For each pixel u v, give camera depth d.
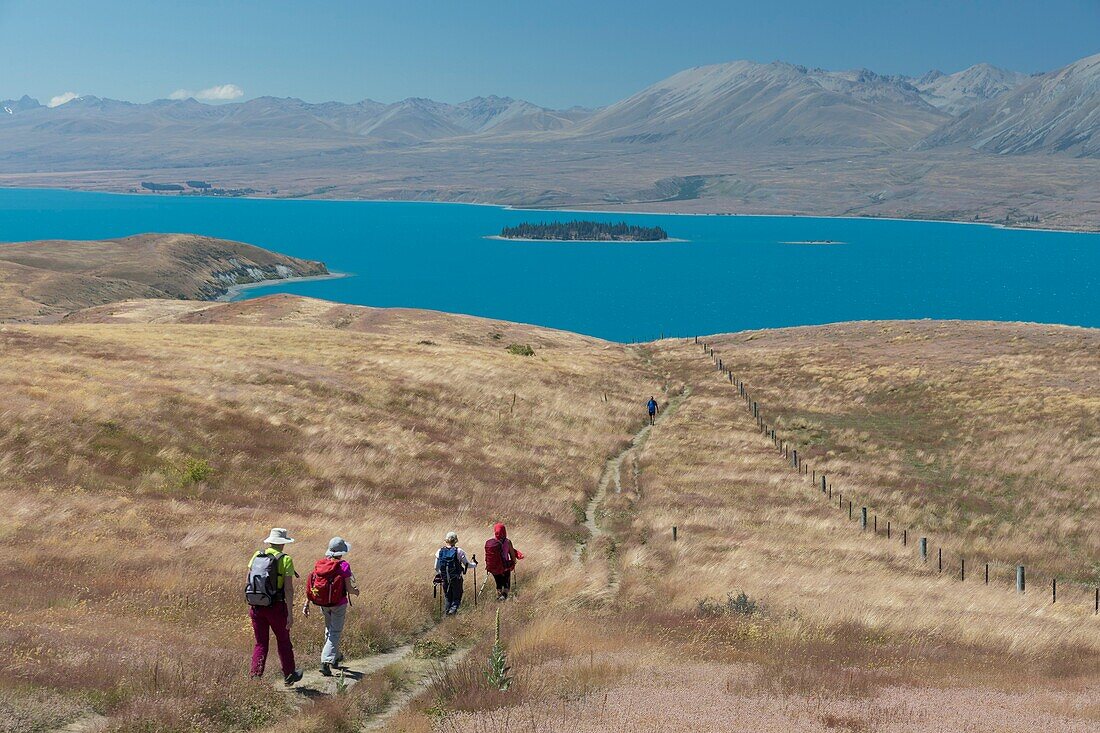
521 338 117.81
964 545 37.81
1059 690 15.20
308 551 22.84
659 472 49.03
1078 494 43.41
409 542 26.89
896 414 61.06
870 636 20.39
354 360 65.06
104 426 35.12
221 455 36.00
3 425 32.38
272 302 136.88
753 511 41.19
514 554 21.59
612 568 28.98
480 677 13.31
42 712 10.37
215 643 14.63
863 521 39.84
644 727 10.46
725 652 16.97
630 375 80.88
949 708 12.18
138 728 10.39
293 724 11.20
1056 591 31.75
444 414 53.62
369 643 16.44
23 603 15.44
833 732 10.59
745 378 76.44
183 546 22.48
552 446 52.66
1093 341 73.19
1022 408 57.00
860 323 99.00
